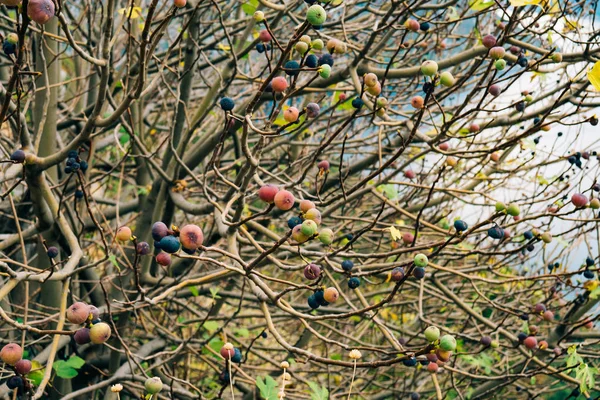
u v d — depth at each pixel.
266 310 2.37
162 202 3.88
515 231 3.78
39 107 3.42
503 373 4.30
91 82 4.39
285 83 1.90
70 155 2.39
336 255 2.53
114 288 4.11
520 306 4.53
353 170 3.91
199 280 2.48
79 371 4.15
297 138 4.58
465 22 4.88
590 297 3.46
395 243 3.31
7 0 1.38
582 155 3.13
